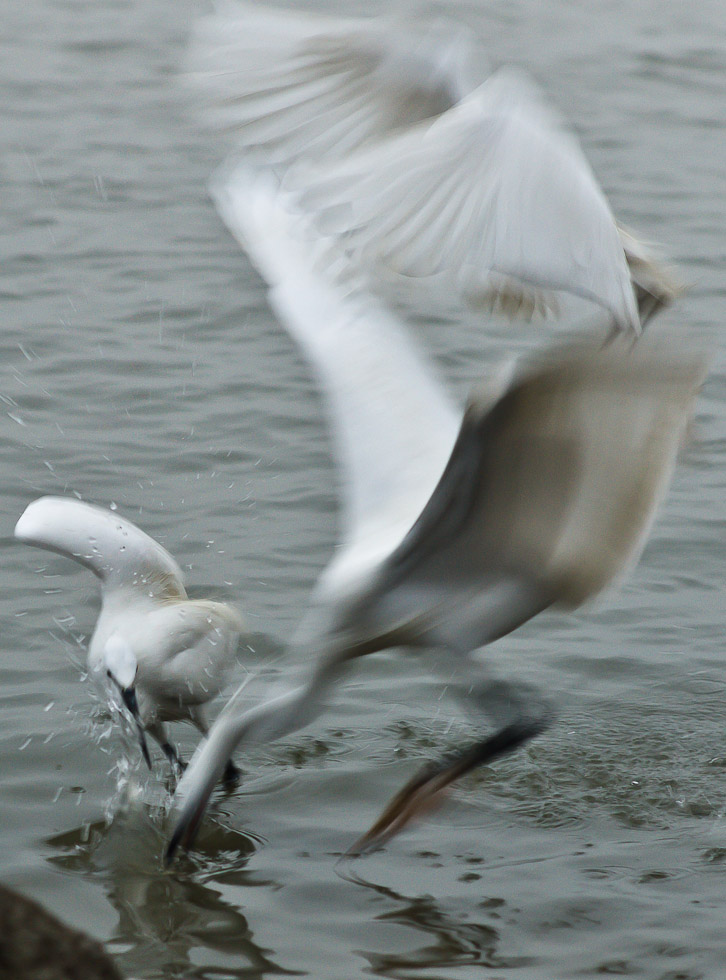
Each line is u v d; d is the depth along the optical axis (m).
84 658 11.65
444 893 8.96
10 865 9.16
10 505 14.02
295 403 16.53
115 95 30.05
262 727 8.77
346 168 5.08
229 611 10.71
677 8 38.66
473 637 8.05
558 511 7.15
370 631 8.07
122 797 10.02
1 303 19.34
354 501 8.52
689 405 6.71
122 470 14.83
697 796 10.20
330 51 5.89
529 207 5.11
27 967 6.52
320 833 9.70
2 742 10.52
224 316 19.08
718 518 14.42
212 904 8.81
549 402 6.54
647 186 25.00
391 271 5.07
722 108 30.28
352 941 8.45
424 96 5.95
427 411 8.86
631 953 8.30
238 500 14.31
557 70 32.44
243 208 9.88
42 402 16.36
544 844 9.60
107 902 8.82
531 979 8.09
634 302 5.29
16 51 32.94
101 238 22.06
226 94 5.80
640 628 12.49
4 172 25.05
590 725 11.07
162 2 37.97
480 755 8.52
